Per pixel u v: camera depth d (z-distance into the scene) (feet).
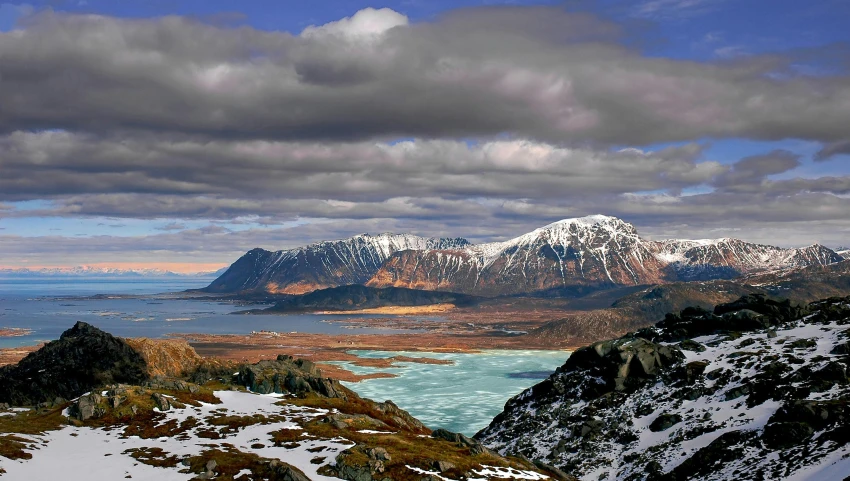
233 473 355.97
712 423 510.58
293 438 422.00
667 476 462.19
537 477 396.78
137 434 426.10
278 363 609.83
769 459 431.02
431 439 449.89
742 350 619.67
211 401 507.71
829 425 437.58
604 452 533.96
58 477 343.46
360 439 423.64
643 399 594.65
